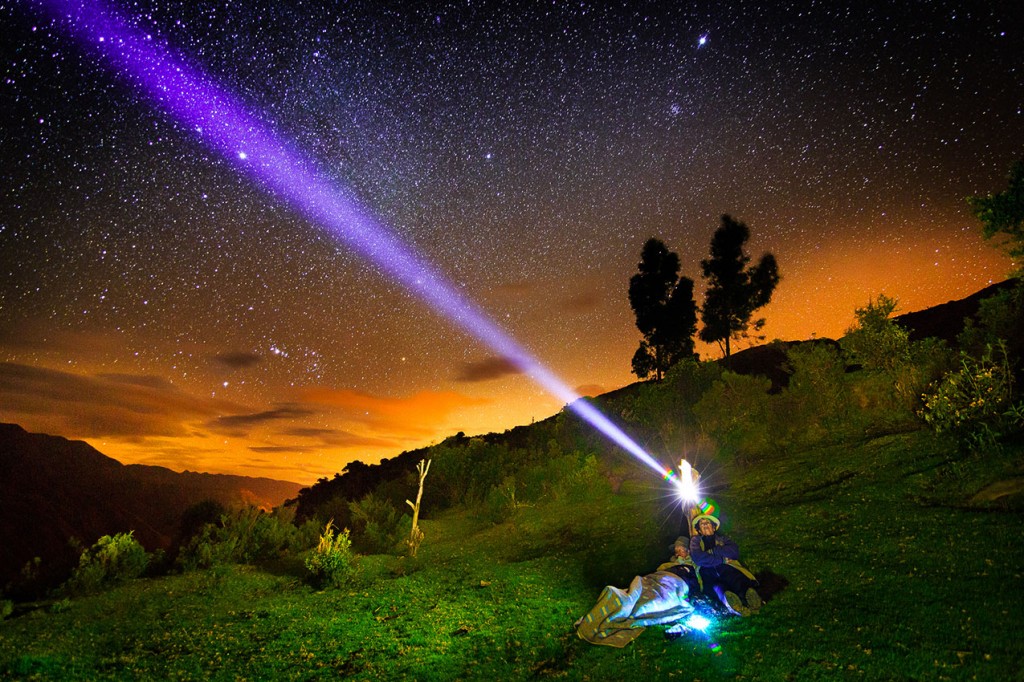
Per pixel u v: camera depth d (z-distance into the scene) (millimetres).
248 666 7918
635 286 39625
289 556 17000
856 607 6824
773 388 29250
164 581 14523
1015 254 10953
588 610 8508
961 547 7844
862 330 16328
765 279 38656
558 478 20453
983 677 5102
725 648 6328
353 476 38562
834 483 12141
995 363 12055
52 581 14992
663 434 19766
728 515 11820
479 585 10922
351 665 7605
